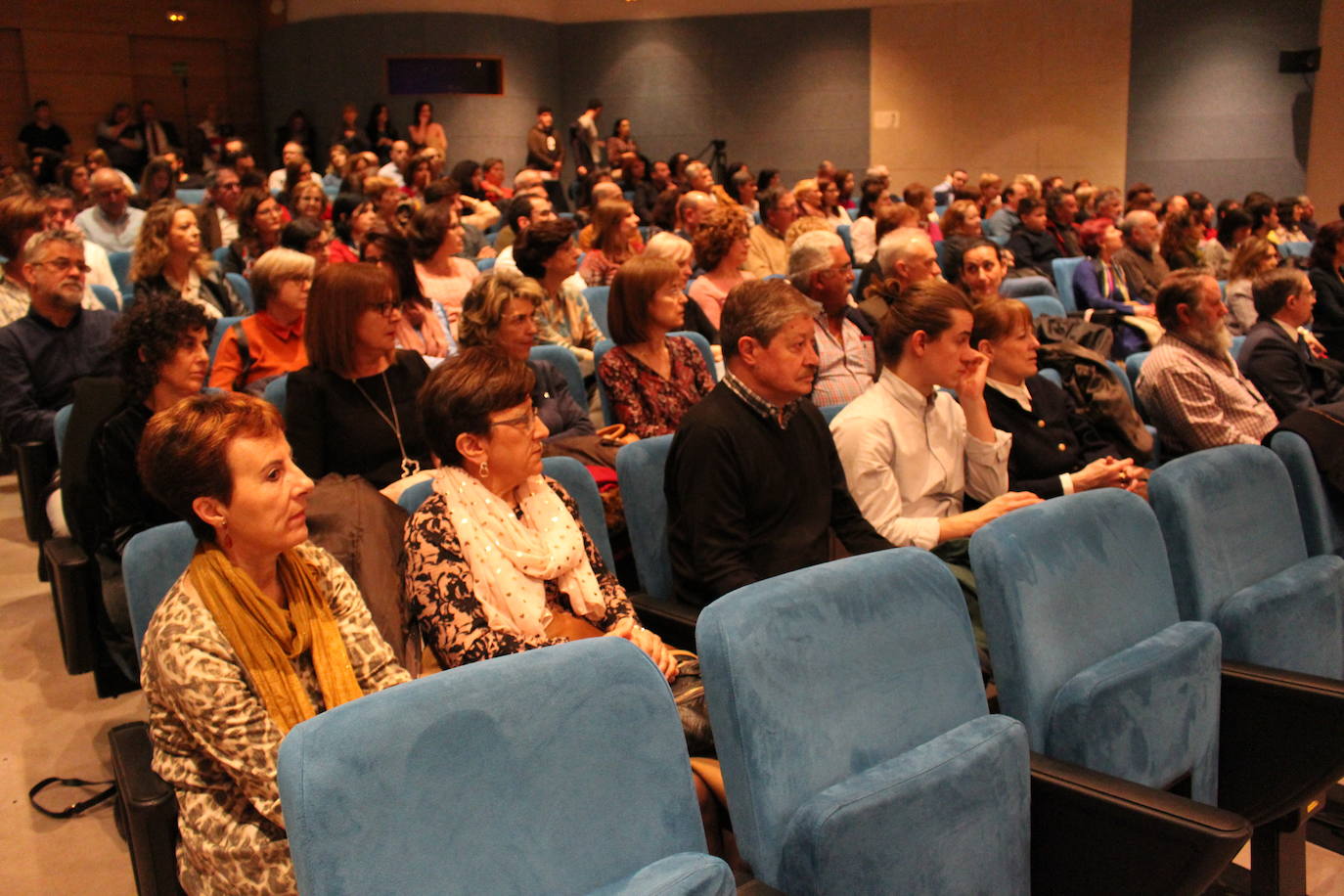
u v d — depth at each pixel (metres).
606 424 3.50
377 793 1.12
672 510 2.35
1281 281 3.91
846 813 1.39
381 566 1.89
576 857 1.21
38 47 11.96
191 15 12.80
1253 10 12.14
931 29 12.99
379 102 12.31
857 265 7.82
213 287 4.70
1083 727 1.70
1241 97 12.32
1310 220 9.27
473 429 1.91
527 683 1.23
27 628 3.28
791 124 13.33
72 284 3.54
